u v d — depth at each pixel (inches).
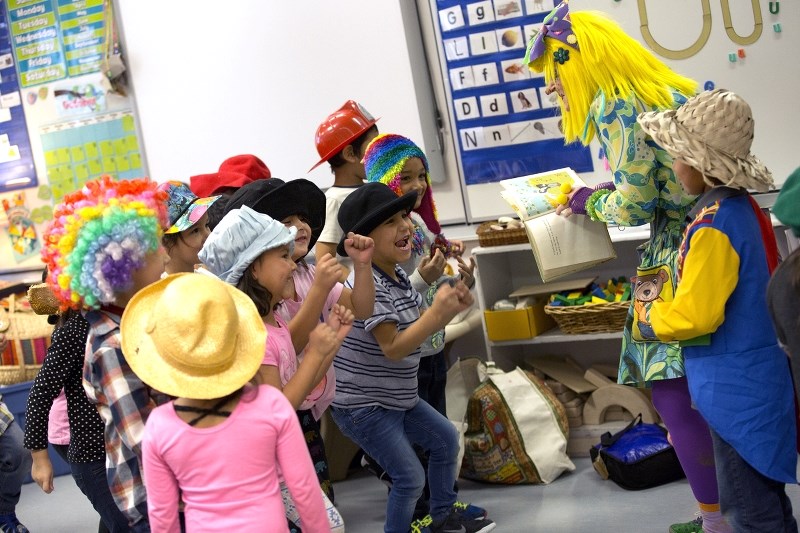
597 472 145.6
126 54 195.8
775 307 77.3
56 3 202.1
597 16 111.8
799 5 140.9
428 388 134.2
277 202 104.1
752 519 92.0
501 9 159.9
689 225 93.8
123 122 199.6
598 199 118.9
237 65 184.9
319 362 85.9
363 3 169.9
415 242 128.3
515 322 154.3
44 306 113.0
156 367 75.7
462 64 165.5
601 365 163.2
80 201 83.6
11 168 214.2
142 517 81.5
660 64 113.0
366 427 111.5
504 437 146.3
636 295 109.3
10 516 149.7
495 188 168.4
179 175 196.4
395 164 127.0
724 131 92.0
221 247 89.6
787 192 76.9
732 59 146.3
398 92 170.1
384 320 106.6
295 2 176.7
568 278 166.2
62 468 199.6
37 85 207.8
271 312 91.8
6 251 216.4
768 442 89.5
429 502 129.6
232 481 74.5
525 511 135.7
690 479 108.8
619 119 108.6
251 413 75.7
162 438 75.1
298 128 182.2
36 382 93.0
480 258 157.5
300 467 76.9
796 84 143.3
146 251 83.8
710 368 92.4
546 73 116.3
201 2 185.6
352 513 146.9
